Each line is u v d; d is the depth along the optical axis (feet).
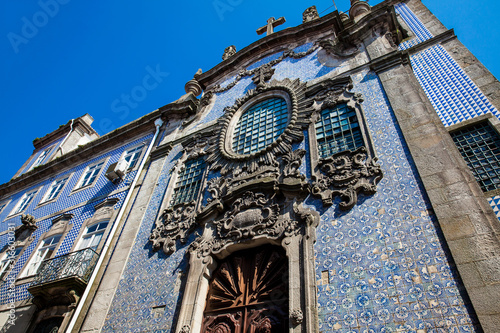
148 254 26.07
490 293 13.50
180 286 22.33
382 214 18.44
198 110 39.70
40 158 62.44
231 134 31.86
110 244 29.14
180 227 26.02
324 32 36.83
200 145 33.58
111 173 38.22
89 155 48.29
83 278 27.12
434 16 35.14
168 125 40.81
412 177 19.11
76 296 26.63
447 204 16.97
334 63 31.30
